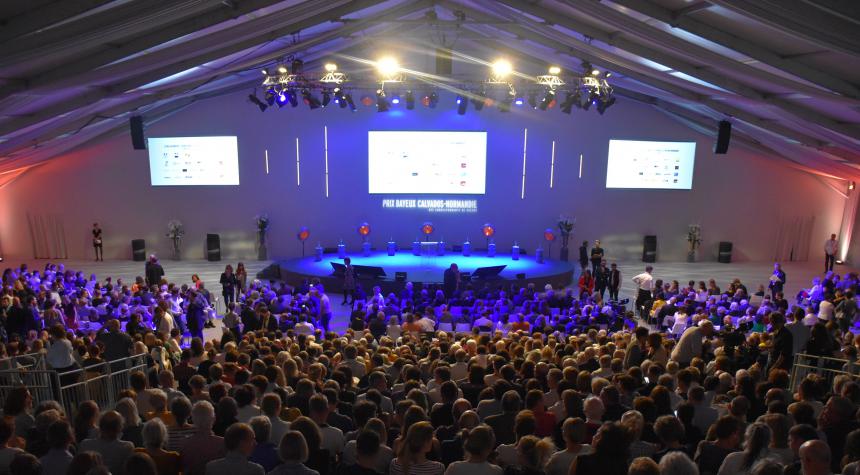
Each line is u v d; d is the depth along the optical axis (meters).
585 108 21.34
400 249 27.30
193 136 26.56
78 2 9.04
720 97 17.33
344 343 10.60
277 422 5.31
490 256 26.16
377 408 6.27
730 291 18.22
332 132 26.61
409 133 26.38
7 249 27.33
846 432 5.18
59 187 26.86
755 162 26.78
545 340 12.79
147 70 14.47
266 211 27.11
